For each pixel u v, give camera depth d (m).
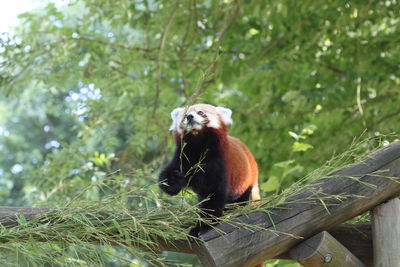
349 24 10.71
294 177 10.82
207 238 5.13
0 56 10.22
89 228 5.15
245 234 5.16
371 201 5.40
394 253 5.33
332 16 9.91
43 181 10.55
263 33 11.25
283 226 5.21
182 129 6.48
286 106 11.52
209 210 5.75
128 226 5.23
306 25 10.85
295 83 11.55
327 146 11.16
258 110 11.59
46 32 11.09
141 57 11.27
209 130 6.45
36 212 5.40
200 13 11.37
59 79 11.08
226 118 6.77
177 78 12.17
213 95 13.05
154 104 10.99
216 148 6.42
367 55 10.88
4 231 5.16
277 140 11.37
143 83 11.65
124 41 12.03
